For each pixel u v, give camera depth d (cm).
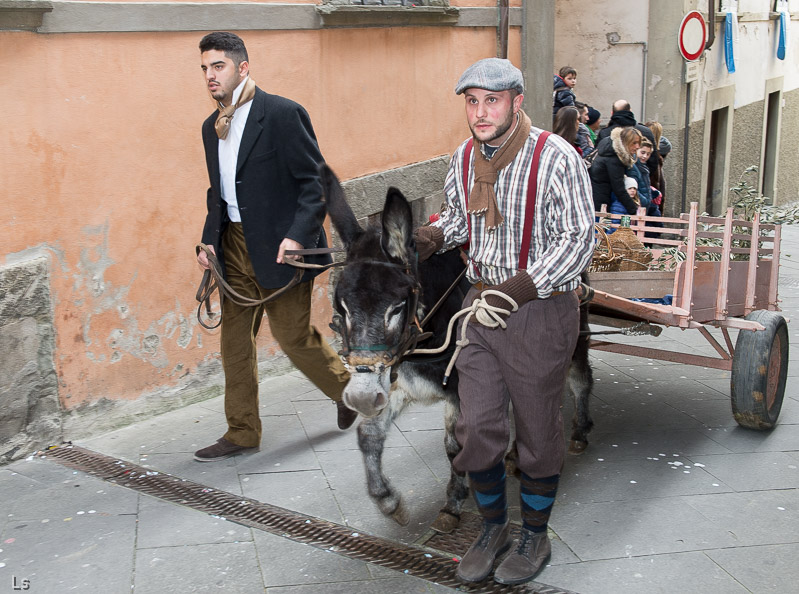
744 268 494
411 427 494
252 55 547
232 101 414
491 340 305
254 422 452
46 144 442
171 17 491
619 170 712
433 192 723
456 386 356
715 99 1374
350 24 611
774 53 1648
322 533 371
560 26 1258
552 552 356
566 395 556
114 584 330
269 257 424
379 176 655
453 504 373
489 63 292
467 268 341
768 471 438
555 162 297
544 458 317
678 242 516
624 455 459
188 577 335
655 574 339
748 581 333
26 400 445
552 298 308
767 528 377
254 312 447
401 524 366
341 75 616
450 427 364
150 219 499
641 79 1224
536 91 837
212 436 482
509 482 424
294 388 562
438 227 332
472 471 317
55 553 352
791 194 1869
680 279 437
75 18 443
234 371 442
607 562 348
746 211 657
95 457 450
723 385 577
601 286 451
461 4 729
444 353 348
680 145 1244
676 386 574
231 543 361
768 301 524
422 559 350
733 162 1515
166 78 498
